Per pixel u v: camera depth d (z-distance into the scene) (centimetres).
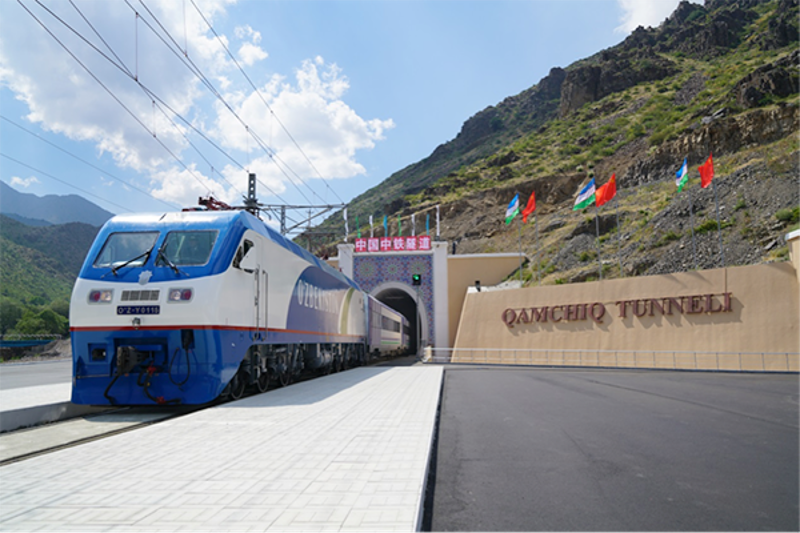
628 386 1606
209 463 540
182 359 1032
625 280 2933
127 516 378
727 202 3844
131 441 661
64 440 790
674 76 10994
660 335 2731
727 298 2509
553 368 2788
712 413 994
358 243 4584
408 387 1423
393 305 6762
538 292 3375
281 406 1008
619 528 396
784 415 966
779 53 9344
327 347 2083
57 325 7031
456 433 805
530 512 437
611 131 9531
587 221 5034
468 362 3641
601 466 591
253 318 1229
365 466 524
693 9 14625
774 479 530
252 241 1227
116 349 1038
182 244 1120
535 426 861
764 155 4725
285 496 423
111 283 1059
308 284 1717
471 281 4628
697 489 497
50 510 394
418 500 410
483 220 7756
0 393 1203
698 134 6044
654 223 4219
